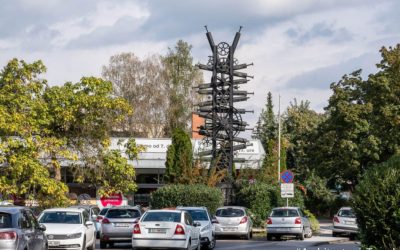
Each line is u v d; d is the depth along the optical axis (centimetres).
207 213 2888
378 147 5178
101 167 3441
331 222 5722
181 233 2228
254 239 3625
